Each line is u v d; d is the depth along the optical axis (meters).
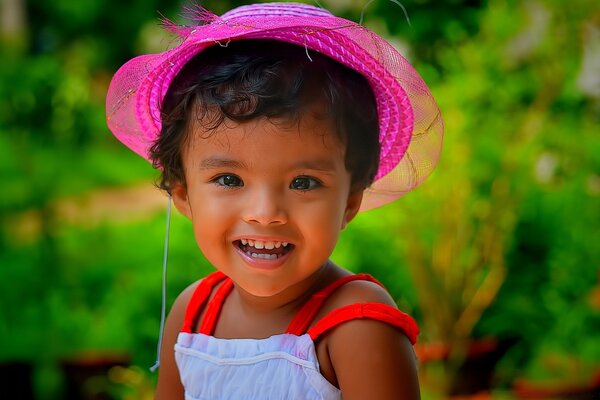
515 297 3.93
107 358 3.86
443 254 3.82
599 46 4.27
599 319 3.79
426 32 4.40
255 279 1.54
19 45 5.76
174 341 1.81
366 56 1.57
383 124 1.72
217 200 1.53
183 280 3.54
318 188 1.51
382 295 1.59
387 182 1.84
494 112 4.01
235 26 1.50
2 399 3.96
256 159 1.48
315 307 1.60
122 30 9.10
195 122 1.55
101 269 4.23
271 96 1.47
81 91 4.75
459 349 3.78
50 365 3.90
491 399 3.74
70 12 9.17
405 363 1.51
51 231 4.66
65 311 4.09
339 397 1.55
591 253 3.87
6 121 4.58
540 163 4.43
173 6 8.48
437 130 1.69
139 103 1.76
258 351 1.61
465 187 3.79
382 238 3.79
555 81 4.05
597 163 4.12
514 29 4.12
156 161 1.73
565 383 3.67
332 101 1.51
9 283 4.20
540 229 3.99
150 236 4.35
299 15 1.58
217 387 1.65
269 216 1.48
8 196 4.68
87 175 6.92
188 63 1.61
